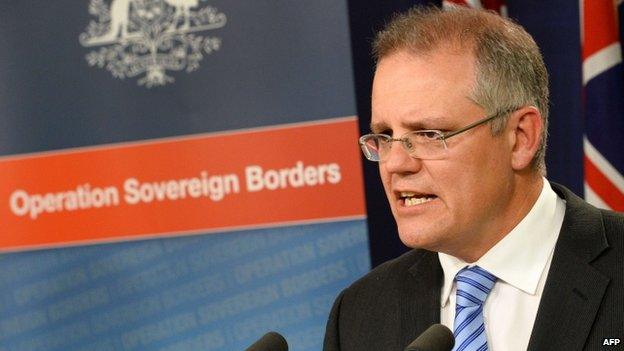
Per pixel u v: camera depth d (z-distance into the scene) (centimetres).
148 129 598
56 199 617
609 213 321
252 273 585
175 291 601
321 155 567
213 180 589
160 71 593
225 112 583
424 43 294
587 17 537
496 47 296
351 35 566
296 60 567
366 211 566
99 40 602
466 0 571
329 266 571
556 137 606
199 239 594
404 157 292
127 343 612
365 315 336
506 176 301
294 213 575
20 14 613
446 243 303
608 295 296
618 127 535
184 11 587
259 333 587
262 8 571
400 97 291
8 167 622
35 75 613
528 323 305
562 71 603
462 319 308
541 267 309
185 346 602
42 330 627
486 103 292
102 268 613
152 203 601
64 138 612
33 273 626
